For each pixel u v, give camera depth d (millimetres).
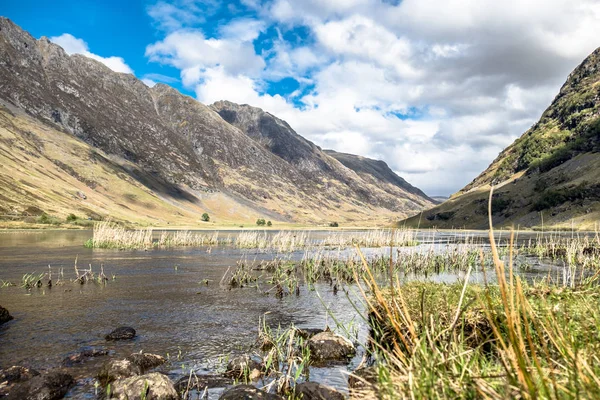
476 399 3166
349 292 21344
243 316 15953
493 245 2771
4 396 8203
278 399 7402
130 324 14664
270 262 33375
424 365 3492
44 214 122938
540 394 2740
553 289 8320
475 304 8094
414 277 26250
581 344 4191
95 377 9547
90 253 42844
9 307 17344
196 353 11461
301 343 11328
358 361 10555
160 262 35625
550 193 146625
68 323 14734
